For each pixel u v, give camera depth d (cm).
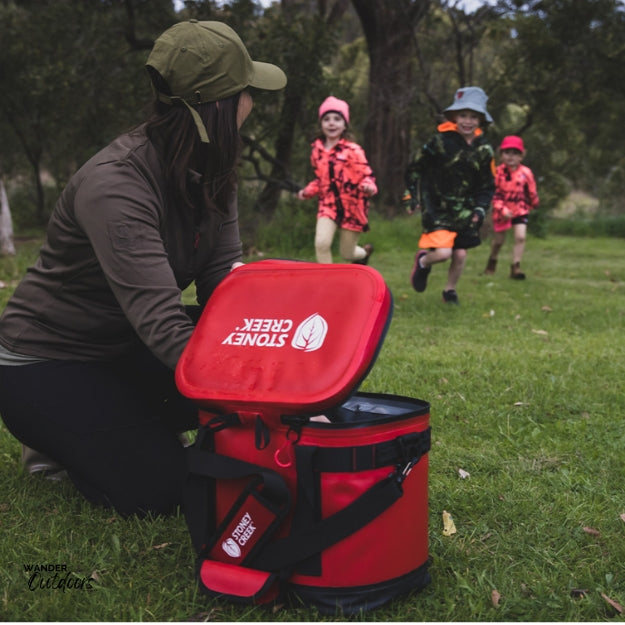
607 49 1820
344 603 173
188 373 183
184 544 215
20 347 230
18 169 2506
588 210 3011
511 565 204
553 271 1077
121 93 1527
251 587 176
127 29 1442
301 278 183
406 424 177
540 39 1783
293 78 1334
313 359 170
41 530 226
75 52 1465
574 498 252
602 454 297
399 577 179
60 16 1451
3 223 1037
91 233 204
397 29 1794
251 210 1490
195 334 188
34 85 1727
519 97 1933
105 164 207
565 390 392
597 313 668
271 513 175
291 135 1463
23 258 1025
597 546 218
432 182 666
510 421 340
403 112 1809
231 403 175
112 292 224
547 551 213
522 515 239
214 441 184
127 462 227
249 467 176
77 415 226
